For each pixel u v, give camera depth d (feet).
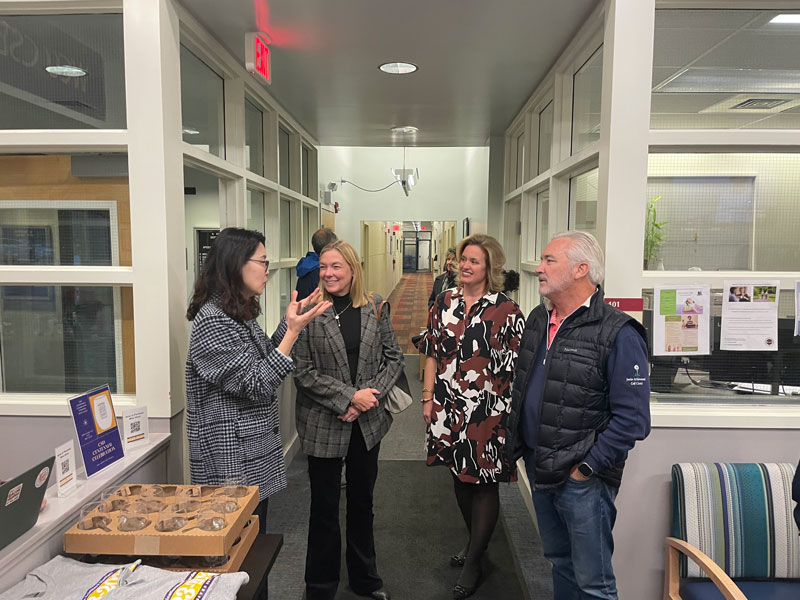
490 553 8.80
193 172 9.36
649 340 6.79
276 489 5.82
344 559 8.54
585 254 5.48
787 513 6.14
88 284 6.73
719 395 6.89
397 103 12.14
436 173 27.25
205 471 5.48
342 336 6.82
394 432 14.64
